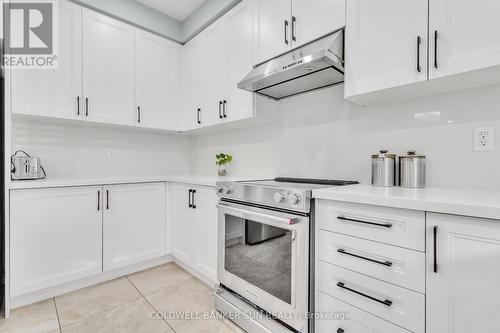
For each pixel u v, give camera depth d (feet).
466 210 2.64
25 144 6.75
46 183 5.73
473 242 2.65
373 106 5.18
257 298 4.75
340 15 4.52
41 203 5.71
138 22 7.66
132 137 8.86
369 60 4.17
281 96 6.65
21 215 5.46
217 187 5.77
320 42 4.75
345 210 3.67
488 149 3.90
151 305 5.73
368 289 3.44
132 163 8.85
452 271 2.78
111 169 8.36
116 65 7.33
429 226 2.93
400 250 3.15
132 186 7.19
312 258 4.08
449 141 4.25
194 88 8.17
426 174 4.49
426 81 3.67
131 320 5.18
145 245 7.43
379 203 3.26
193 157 10.36
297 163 6.52
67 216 6.07
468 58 3.26
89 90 6.84
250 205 5.00
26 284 5.51
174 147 9.95
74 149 7.61
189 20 8.27
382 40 4.01
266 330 4.46
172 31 8.46
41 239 5.71
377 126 5.11
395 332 3.20
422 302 2.99
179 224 7.53
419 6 3.64
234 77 6.65
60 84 6.39
